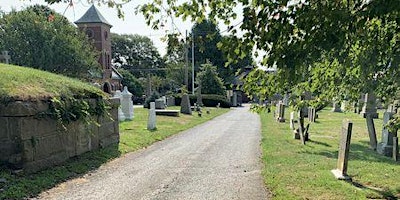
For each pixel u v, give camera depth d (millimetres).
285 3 3049
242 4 3299
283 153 10102
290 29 3139
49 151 7430
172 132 15336
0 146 6703
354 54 4379
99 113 9602
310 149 10820
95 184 6641
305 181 6727
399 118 7004
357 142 12539
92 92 9414
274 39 3168
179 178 7199
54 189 6234
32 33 37719
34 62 37219
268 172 7559
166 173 7641
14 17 38188
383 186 6562
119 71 67750
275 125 19516
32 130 6949
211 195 6023
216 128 18047
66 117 7953
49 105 7508
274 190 6203
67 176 7102
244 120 23656
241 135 14906
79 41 40844
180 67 66938
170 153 10219
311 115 20797
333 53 3811
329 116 25031
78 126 8578
